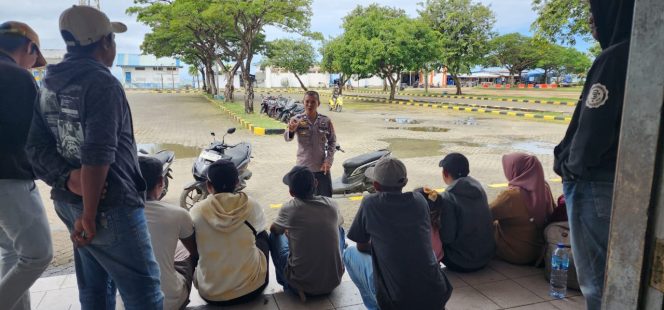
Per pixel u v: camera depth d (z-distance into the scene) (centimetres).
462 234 375
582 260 192
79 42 200
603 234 184
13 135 230
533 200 388
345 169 701
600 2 189
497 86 6078
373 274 294
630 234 125
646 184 120
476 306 334
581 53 5934
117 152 205
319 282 335
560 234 357
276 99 1964
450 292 289
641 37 119
